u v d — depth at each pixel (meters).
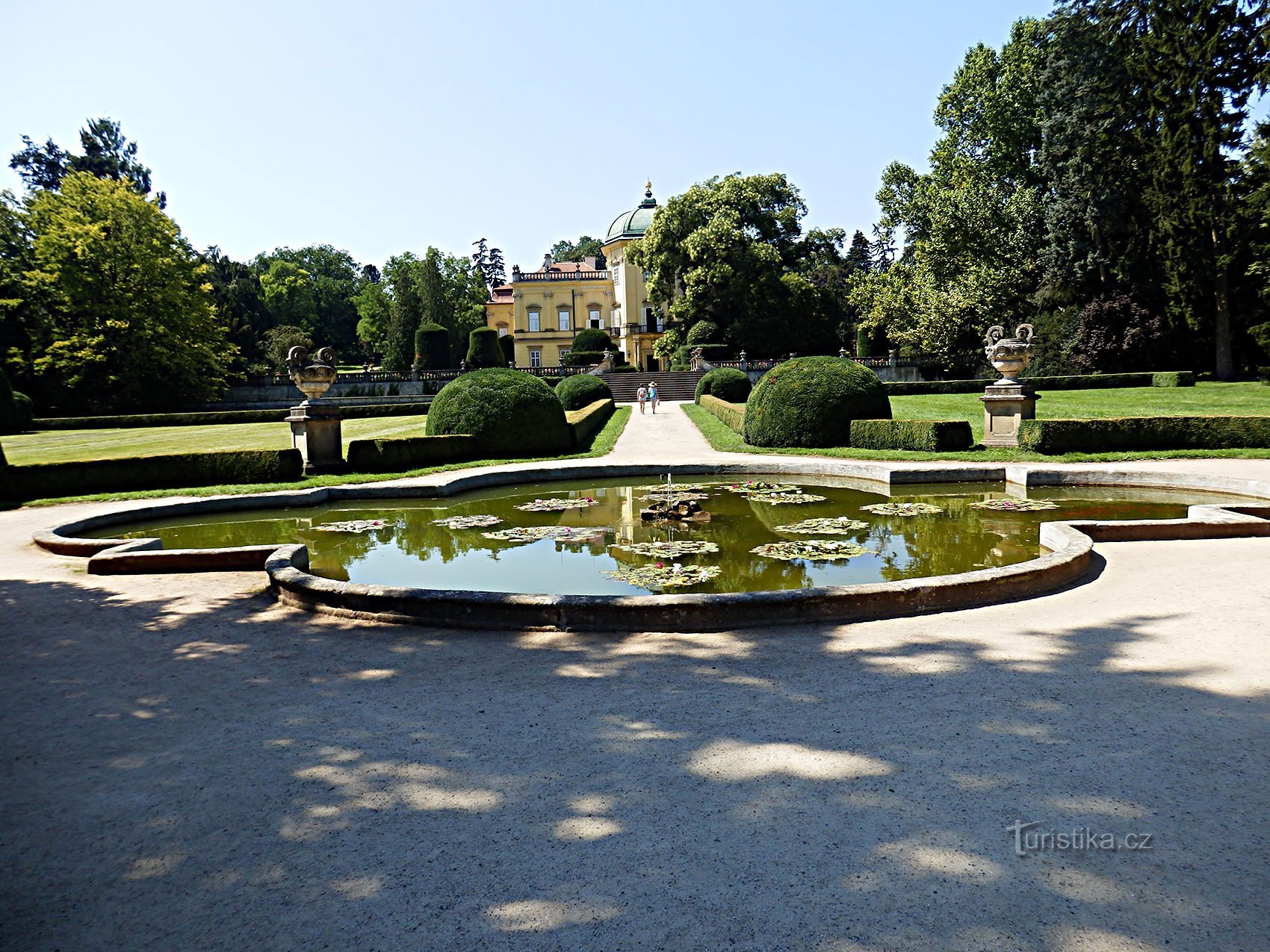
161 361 41.00
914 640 5.20
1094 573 6.87
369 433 25.61
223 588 7.19
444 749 3.78
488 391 18.52
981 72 40.19
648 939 2.41
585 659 4.99
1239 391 29.23
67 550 9.03
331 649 5.37
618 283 66.50
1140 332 35.56
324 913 2.59
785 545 8.47
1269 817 2.99
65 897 2.73
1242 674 4.39
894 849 2.84
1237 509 9.11
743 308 51.09
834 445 18.64
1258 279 33.78
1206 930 2.38
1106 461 14.82
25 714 4.38
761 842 2.91
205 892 2.73
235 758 3.76
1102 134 34.66
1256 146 29.94
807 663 4.81
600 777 3.45
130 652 5.42
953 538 8.79
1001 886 2.62
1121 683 4.33
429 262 61.84
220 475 15.15
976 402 30.36
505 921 2.52
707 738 3.81
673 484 13.82
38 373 39.09
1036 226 39.53
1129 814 3.04
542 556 8.48
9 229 41.59
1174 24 31.72
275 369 56.59
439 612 5.83
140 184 57.53
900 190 46.22
